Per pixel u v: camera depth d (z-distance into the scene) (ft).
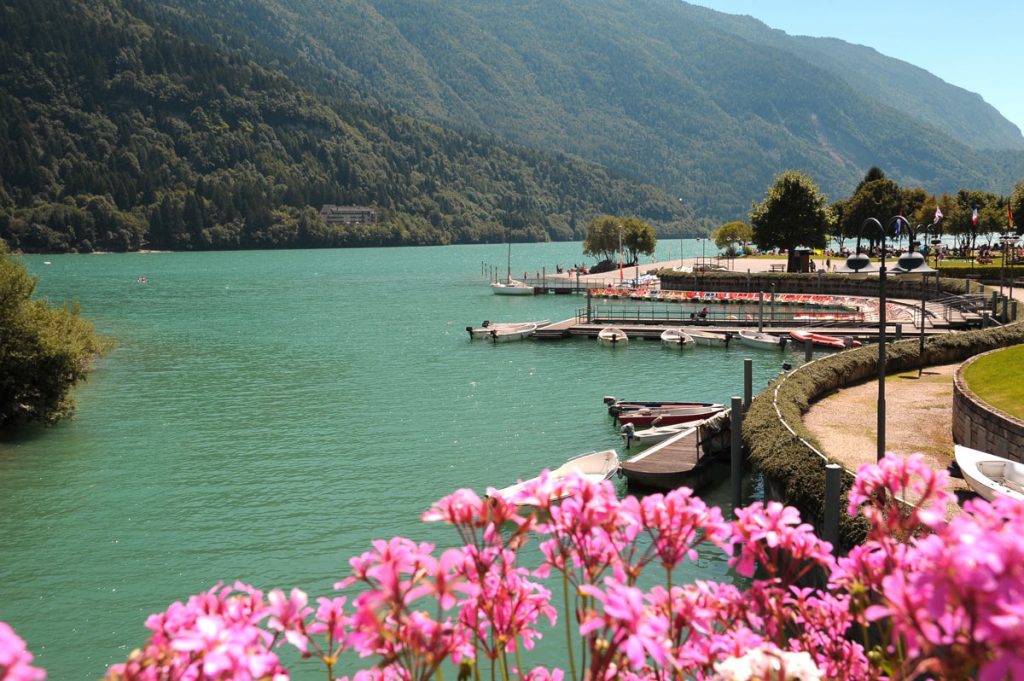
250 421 135.64
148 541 84.17
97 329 262.88
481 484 100.99
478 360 200.95
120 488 100.68
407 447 118.73
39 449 118.32
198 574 76.43
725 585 15.25
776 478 70.95
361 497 96.58
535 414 139.85
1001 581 7.84
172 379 174.50
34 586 74.23
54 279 518.37
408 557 11.93
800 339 217.77
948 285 267.18
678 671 12.91
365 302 360.28
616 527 13.34
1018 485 65.51
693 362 196.95
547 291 397.80
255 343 230.89
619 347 221.25
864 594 13.41
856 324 232.12
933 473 13.38
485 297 383.86
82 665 61.52
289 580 74.79
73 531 86.94
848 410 106.93
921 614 8.73
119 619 68.33
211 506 93.97
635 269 513.45
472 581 13.07
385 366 191.83
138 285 465.88
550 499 13.17
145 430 129.49
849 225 504.84
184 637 10.07
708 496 96.58
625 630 10.21
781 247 390.63
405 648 11.88
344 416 139.13
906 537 13.34
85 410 143.84
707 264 482.69
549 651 56.24
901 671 9.12
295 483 102.12
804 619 15.08
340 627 12.47
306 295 397.60
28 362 129.29
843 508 58.23
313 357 205.98
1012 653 7.70
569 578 13.44
